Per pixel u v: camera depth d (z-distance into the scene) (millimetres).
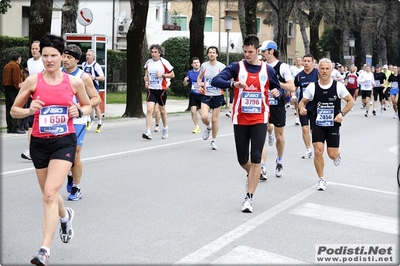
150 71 15594
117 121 21031
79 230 7188
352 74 31031
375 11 50875
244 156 8586
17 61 16484
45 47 6020
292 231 7387
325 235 7258
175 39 38250
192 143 15375
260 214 8203
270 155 13875
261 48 10680
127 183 10164
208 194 9430
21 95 6086
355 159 13734
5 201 8625
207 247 6598
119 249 6457
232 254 6379
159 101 15859
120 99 32156
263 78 8266
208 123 14578
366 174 11766
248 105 8273
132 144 14930
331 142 9969
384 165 12984
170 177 10789
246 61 8367
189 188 9859
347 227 7672
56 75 6133
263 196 9406
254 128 8320
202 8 27094
